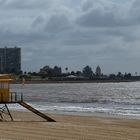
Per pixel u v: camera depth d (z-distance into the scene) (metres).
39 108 75.94
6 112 59.72
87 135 31.97
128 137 31.17
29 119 49.16
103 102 108.00
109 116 55.62
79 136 31.31
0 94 45.66
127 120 48.19
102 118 51.06
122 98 134.25
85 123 43.47
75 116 53.97
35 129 35.56
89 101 114.00
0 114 52.47
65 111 66.62
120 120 48.09
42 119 48.94
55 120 47.16
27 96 145.75
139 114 60.28
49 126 38.50
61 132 33.66
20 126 38.00
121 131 35.19
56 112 63.69
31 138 29.80
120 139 30.06
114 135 32.25
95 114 59.72
